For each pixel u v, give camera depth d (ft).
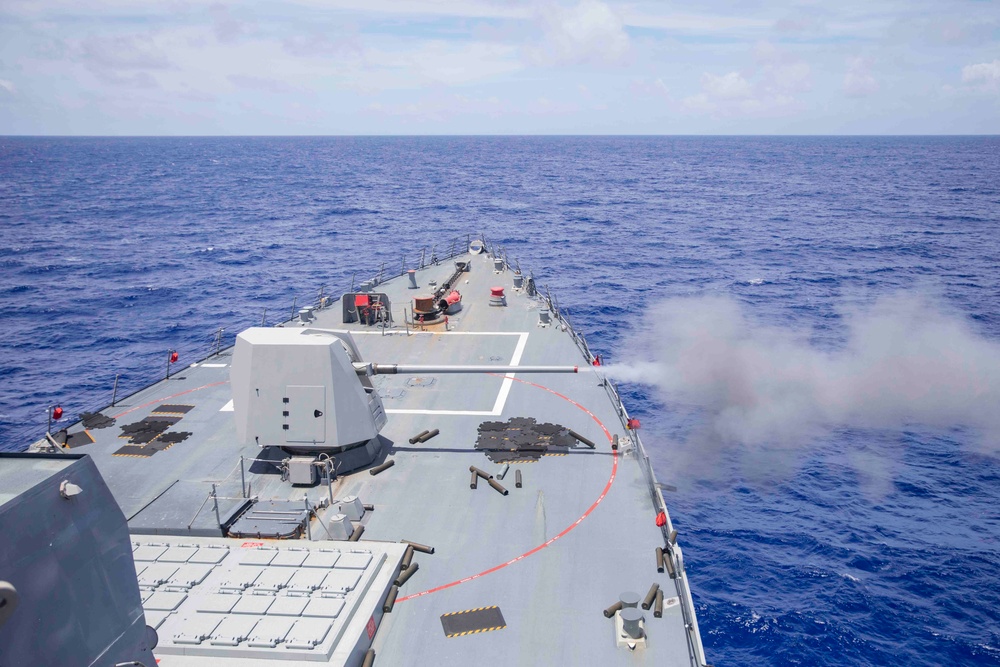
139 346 152.56
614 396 64.85
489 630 36.24
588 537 44.06
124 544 24.49
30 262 242.17
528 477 50.90
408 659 34.32
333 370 47.88
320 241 285.84
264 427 48.80
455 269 113.09
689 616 36.94
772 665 61.57
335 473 49.98
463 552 42.42
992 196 440.04
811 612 67.51
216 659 31.89
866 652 62.75
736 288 204.44
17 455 22.90
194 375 71.05
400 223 335.47
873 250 263.70
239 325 167.63
